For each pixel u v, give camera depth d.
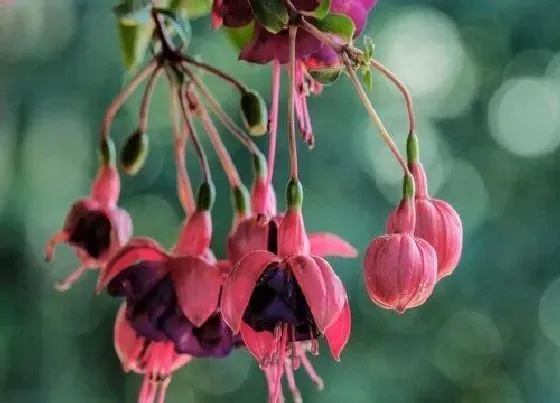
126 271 0.65
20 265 1.57
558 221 1.52
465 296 1.51
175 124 0.69
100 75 1.51
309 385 1.50
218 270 0.65
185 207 0.69
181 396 1.60
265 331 0.64
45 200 1.55
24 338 1.57
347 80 1.44
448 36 1.52
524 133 1.53
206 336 0.64
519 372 1.53
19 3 1.39
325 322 0.61
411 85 1.51
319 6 0.62
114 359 1.61
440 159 1.52
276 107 0.67
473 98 1.53
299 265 0.62
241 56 0.65
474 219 1.52
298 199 0.63
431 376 1.52
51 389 1.57
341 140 1.43
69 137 1.53
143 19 0.69
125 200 1.49
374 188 1.44
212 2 0.68
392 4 1.51
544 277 1.51
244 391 1.60
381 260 0.63
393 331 1.52
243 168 1.41
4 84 1.46
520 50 1.52
